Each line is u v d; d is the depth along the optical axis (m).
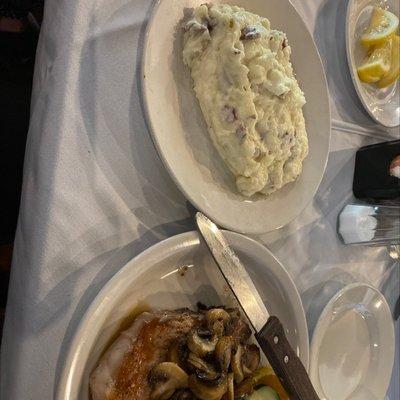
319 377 0.54
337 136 0.57
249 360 0.42
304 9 0.53
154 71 0.38
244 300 0.40
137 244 0.39
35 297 0.34
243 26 0.40
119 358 0.36
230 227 0.41
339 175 0.57
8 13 0.57
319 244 0.55
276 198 0.46
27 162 0.36
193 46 0.40
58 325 0.35
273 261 0.45
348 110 0.58
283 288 0.47
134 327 0.38
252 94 0.40
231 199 0.43
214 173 0.42
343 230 0.56
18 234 0.36
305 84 0.50
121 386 0.36
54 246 0.35
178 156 0.39
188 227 0.43
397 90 0.62
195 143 0.41
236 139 0.40
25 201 0.35
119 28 0.38
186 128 0.40
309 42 0.49
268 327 0.40
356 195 0.59
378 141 0.62
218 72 0.40
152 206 0.40
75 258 0.36
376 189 0.57
